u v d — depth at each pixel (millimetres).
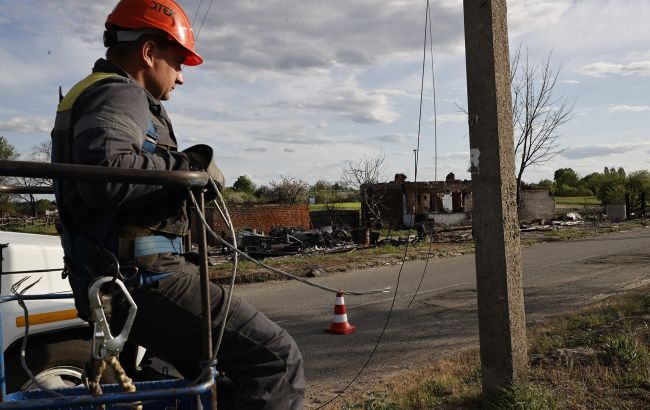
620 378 4359
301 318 9070
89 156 1780
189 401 2441
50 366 3443
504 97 4141
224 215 2109
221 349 2070
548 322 7227
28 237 4082
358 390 5422
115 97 1906
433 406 4434
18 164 1635
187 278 2041
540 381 4414
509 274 4117
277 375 2102
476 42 4164
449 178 32906
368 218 29406
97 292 1811
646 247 17859
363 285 12305
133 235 1932
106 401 1731
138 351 3441
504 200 4109
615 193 38531
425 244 20875
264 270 13711
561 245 20125
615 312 6965
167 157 1973
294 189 35125
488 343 4199
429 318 8680
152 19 2215
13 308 3316
